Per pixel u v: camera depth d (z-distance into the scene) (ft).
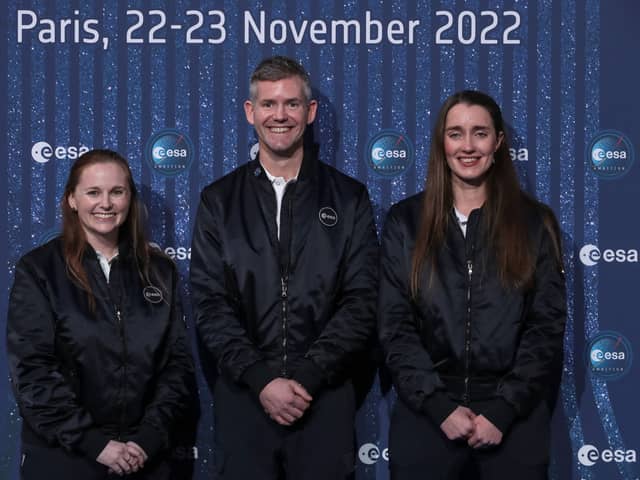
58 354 9.27
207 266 9.80
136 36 11.08
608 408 11.26
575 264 11.25
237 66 11.12
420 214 9.66
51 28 11.05
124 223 9.65
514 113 11.19
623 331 11.26
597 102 11.18
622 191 11.21
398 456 9.39
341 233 9.80
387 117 11.17
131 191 9.63
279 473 9.82
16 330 9.19
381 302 9.60
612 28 11.15
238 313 9.82
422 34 11.14
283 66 9.70
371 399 11.13
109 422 9.32
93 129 11.10
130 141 11.12
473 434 8.94
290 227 9.78
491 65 11.16
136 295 9.49
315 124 11.16
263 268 9.71
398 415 9.55
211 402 11.19
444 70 11.15
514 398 9.03
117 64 11.08
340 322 9.53
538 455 9.23
